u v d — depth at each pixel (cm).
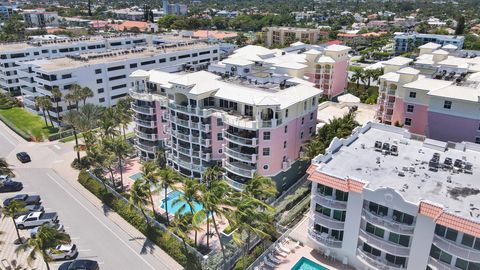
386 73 9012
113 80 10819
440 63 8619
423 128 7006
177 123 6769
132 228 5812
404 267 4228
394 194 3969
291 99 6075
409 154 5109
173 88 6669
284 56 11119
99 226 5844
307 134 6856
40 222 5781
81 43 14025
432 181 4388
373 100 10969
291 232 5291
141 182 5509
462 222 3594
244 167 6122
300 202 6022
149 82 7662
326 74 11181
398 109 7750
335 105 9994
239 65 7525
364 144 5409
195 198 4750
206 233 5459
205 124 6391
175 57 12594
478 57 9712
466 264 3797
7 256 5134
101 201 6562
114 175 7375
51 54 13300
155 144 7756
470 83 6750
